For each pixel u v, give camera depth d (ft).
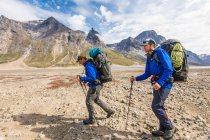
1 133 8.90
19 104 13.57
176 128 8.91
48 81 29.55
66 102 13.85
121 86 21.42
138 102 13.89
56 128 9.50
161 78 7.47
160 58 7.54
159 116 7.97
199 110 12.44
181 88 20.15
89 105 9.55
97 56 9.34
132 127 9.49
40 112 11.80
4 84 26.94
